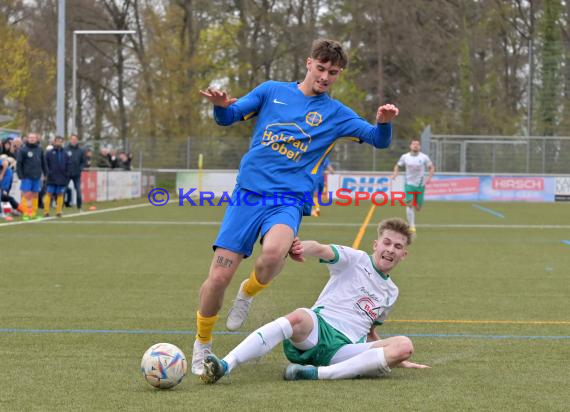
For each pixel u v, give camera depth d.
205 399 10.12
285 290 20.47
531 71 80.38
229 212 11.70
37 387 10.77
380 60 103.06
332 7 104.12
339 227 40.56
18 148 45.09
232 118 11.85
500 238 35.72
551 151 75.56
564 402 10.14
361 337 11.62
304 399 10.12
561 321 16.39
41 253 28.33
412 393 10.50
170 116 96.69
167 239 34.12
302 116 11.93
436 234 37.78
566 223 45.09
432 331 15.29
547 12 89.62
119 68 103.12
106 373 11.62
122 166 71.88
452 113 103.94
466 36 101.75
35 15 101.31
